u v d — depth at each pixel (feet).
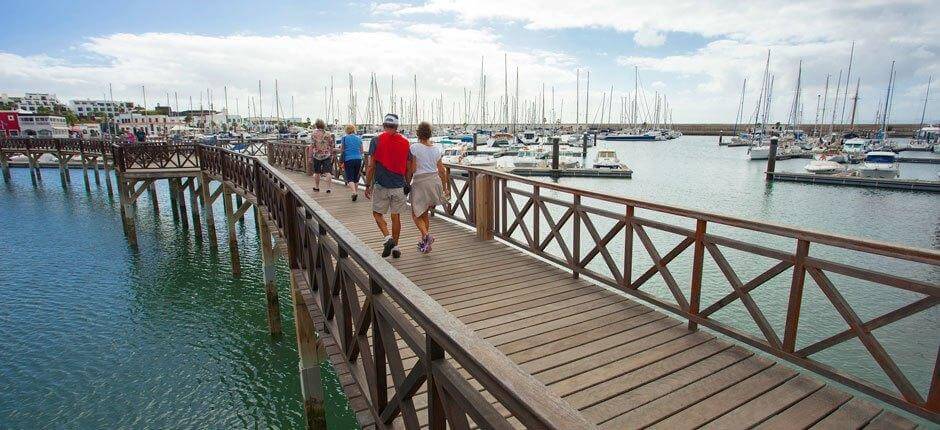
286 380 28.55
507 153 163.94
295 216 18.78
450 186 27.99
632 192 96.89
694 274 12.44
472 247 21.35
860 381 9.32
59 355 30.60
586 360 11.28
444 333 5.39
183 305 38.29
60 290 41.09
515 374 4.54
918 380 25.81
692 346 11.89
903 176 115.14
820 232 9.48
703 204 83.87
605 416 9.17
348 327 10.88
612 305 14.56
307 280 16.61
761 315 10.97
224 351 31.48
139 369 29.25
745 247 11.09
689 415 9.17
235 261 44.01
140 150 56.08
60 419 24.71
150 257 50.44
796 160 160.04
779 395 9.75
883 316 8.64
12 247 53.93
